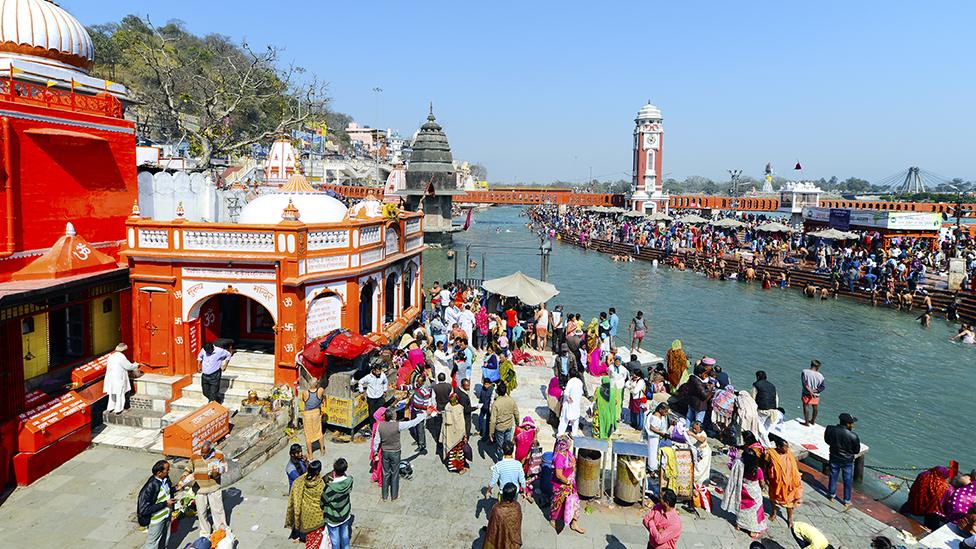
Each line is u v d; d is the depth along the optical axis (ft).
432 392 45.19
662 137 272.92
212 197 74.69
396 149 559.38
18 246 44.27
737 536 34.35
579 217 285.23
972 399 65.98
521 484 33.60
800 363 79.05
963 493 35.27
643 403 48.24
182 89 195.00
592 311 110.63
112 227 53.83
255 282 49.52
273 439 43.09
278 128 159.43
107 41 245.24
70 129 48.75
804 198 232.12
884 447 53.47
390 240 63.00
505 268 165.58
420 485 38.93
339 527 30.25
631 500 36.94
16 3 49.37
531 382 60.29
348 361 51.78
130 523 33.96
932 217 141.38
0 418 38.24
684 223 206.28
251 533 33.17
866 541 34.71
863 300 119.65
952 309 102.32
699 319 104.83
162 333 50.03
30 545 31.68
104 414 46.19
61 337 47.42
